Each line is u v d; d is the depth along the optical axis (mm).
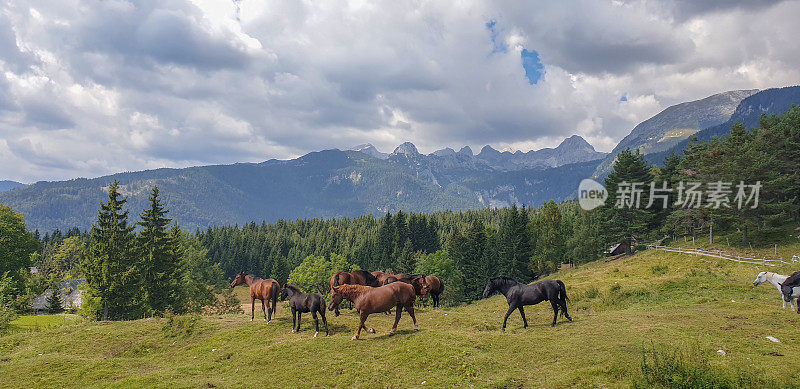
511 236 70188
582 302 24516
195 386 10898
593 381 9773
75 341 17266
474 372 11055
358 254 108250
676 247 50688
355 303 14781
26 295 52062
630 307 20938
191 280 56250
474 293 65438
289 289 16828
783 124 47875
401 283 15172
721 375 9102
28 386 11969
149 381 11586
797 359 10531
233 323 18594
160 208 46438
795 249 38094
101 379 12484
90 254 41406
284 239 141375
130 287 41188
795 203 45781
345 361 12414
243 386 10945
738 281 23641
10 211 55969
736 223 45031
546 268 73875
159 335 17609
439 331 15016
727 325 14391
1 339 18312
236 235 142625
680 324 14734
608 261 57906
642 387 9039
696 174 52281
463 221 166750
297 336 15586
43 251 98875
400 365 11805
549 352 12305
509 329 15898
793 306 17406
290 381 11195
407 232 113188
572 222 90625
